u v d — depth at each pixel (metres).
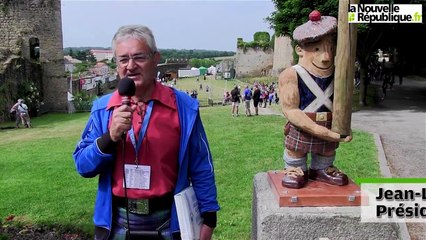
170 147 2.69
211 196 2.85
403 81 36.34
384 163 8.47
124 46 2.58
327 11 16.61
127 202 2.70
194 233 2.66
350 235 3.67
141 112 2.69
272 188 4.11
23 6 34.22
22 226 6.27
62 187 8.43
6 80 28.42
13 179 9.27
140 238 2.71
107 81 58.25
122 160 2.70
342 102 3.68
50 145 14.72
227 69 77.75
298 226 3.65
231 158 9.77
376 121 15.20
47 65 35.31
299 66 3.82
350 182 4.06
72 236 5.91
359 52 20.09
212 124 16.59
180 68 91.69
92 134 2.77
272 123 16.08
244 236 5.33
